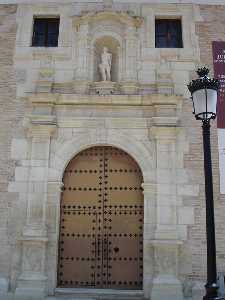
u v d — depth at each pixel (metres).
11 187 13.76
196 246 13.20
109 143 14.14
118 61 15.17
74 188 14.21
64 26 15.44
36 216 13.41
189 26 15.45
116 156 14.45
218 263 13.09
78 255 13.66
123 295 12.83
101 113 14.41
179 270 13.00
